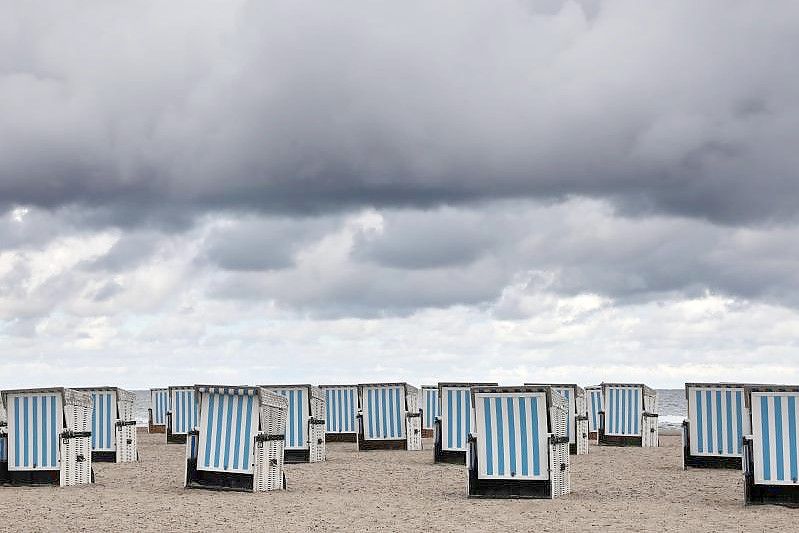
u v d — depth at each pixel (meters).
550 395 14.54
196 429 16.20
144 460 21.94
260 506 13.89
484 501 14.38
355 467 20.09
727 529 11.77
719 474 18.67
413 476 18.22
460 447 20.73
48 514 13.16
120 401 21.58
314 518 12.79
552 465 14.59
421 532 11.71
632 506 13.82
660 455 23.55
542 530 11.78
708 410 19.75
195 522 12.49
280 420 16.31
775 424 13.70
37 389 16.36
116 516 12.98
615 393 27.44
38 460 16.41
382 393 25.59
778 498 13.77
